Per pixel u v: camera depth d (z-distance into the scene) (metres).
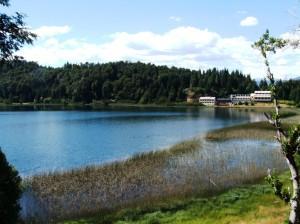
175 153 46.34
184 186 29.59
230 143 56.66
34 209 25.16
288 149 9.36
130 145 61.25
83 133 79.06
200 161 40.44
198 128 89.12
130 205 25.41
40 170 41.16
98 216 23.47
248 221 19.58
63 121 109.19
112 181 32.12
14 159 49.00
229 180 31.03
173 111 169.88
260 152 46.69
